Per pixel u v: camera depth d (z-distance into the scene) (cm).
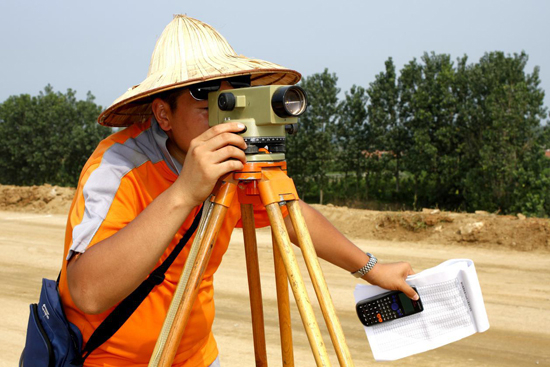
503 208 2805
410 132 3794
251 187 150
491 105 2848
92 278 140
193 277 145
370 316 197
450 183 3378
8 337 492
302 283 142
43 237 1075
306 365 430
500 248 886
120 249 138
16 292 655
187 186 139
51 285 174
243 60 175
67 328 165
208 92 159
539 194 2633
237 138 140
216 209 147
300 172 4103
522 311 559
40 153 4738
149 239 138
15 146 4856
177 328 143
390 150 3878
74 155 4762
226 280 703
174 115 167
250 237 183
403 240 990
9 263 826
